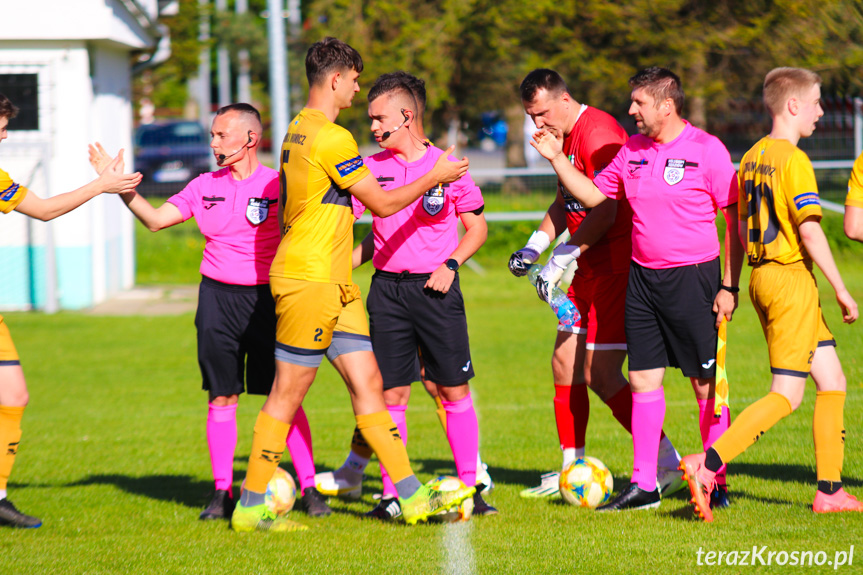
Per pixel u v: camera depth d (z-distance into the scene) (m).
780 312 15.64
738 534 14.86
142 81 114.12
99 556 14.61
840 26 49.28
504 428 25.25
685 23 56.72
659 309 16.66
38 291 50.53
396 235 16.94
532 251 18.88
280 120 49.72
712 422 17.06
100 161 17.08
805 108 15.87
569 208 18.72
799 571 13.09
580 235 17.45
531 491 18.66
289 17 81.25
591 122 18.19
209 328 17.25
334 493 19.25
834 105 54.00
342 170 15.09
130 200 17.00
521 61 67.69
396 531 16.00
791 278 15.63
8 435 16.69
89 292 51.28
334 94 15.80
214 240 17.31
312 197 15.32
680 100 16.25
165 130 112.06
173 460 22.91
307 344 15.58
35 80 49.50
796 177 15.27
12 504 16.80
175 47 110.38
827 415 16.03
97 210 52.84
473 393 30.00
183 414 28.31
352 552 14.66
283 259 15.54
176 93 166.62
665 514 16.52
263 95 112.25
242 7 146.88
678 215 16.25
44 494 19.39
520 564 13.80
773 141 15.88
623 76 57.53
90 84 50.53
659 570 13.30
